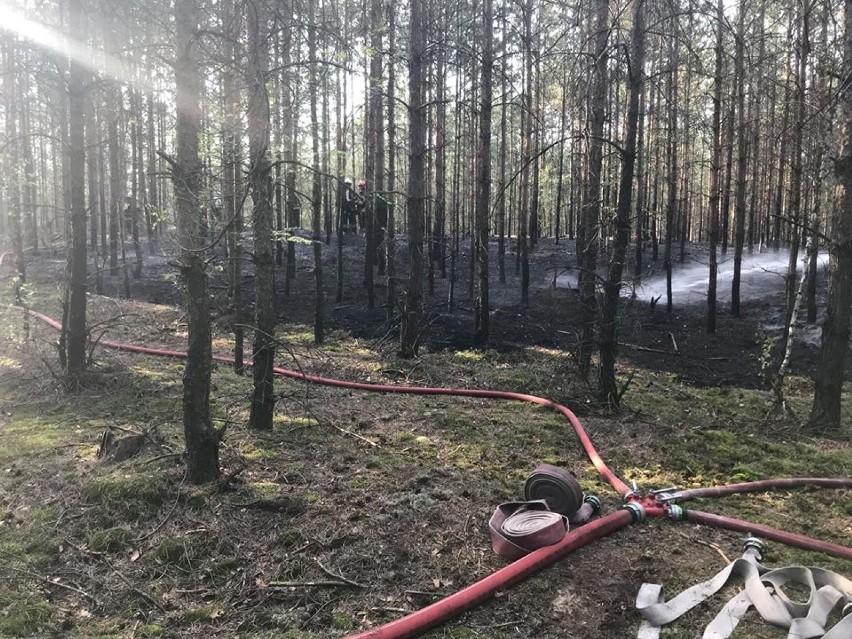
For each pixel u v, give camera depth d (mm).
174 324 11641
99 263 16172
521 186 13812
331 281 15633
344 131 11461
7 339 9898
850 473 5547
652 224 16625
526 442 6141
